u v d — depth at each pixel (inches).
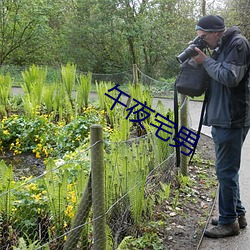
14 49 666.8
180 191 169.0
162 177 163.9
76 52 697.0
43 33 660.7
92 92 467.8
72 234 100.9
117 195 124.8
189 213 150.8
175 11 717.9
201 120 137.5
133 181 126.4
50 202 114.3
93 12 679.7
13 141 225.3
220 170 125.6
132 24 660.1
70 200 120.3
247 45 113.4
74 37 693.3
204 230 136.3
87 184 98.0
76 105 268.2
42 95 283.9
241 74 110.6
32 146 218.4
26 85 295.9
